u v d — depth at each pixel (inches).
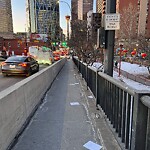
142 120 82.9
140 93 81.7
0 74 522.0
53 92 281.0
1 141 105.8
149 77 814.5
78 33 890.1
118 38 2295.8
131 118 97.9
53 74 414.3
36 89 208.2
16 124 132.0
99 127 146.1
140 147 84.4
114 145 118.6
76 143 122.6
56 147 117.6
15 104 132.6
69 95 259.3
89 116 171.9
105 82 161.2
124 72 996.6
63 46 2568.9
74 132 138.6
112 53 187.3
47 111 187.3
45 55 1010.7
